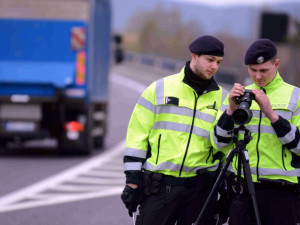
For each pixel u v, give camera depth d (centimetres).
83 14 3991
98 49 4234
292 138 1287
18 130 3975
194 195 1372
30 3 4022
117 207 2502
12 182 3103
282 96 1341
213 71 1362
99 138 4669
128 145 1396
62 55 3991
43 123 4028
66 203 2570
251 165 1324
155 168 1373
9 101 3934
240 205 1330
